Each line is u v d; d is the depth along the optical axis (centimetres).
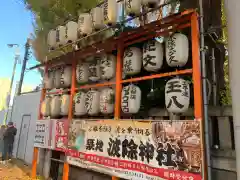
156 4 470
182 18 400
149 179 397
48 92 803
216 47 477
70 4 945
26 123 1226
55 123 698
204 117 352
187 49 400
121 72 527
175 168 362
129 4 505
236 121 324
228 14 363
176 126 374
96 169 512
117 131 481
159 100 532
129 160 441
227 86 458
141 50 502
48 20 1055
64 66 728
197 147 339
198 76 364
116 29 575
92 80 627
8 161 1115
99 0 911
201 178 327
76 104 629
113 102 539
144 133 423
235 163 338
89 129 561
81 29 658
